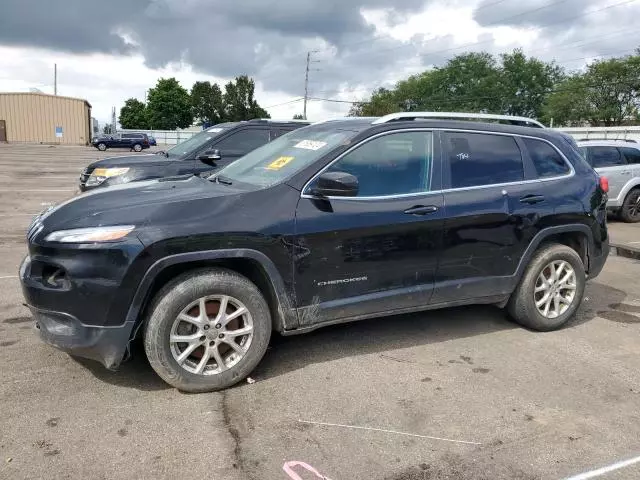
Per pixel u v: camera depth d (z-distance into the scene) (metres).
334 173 3.78
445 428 3.34
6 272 6.63
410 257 4.25
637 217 12.05
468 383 3.94
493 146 4.75
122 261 3.36
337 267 3.99
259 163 4.52
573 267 5.04
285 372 4.05
